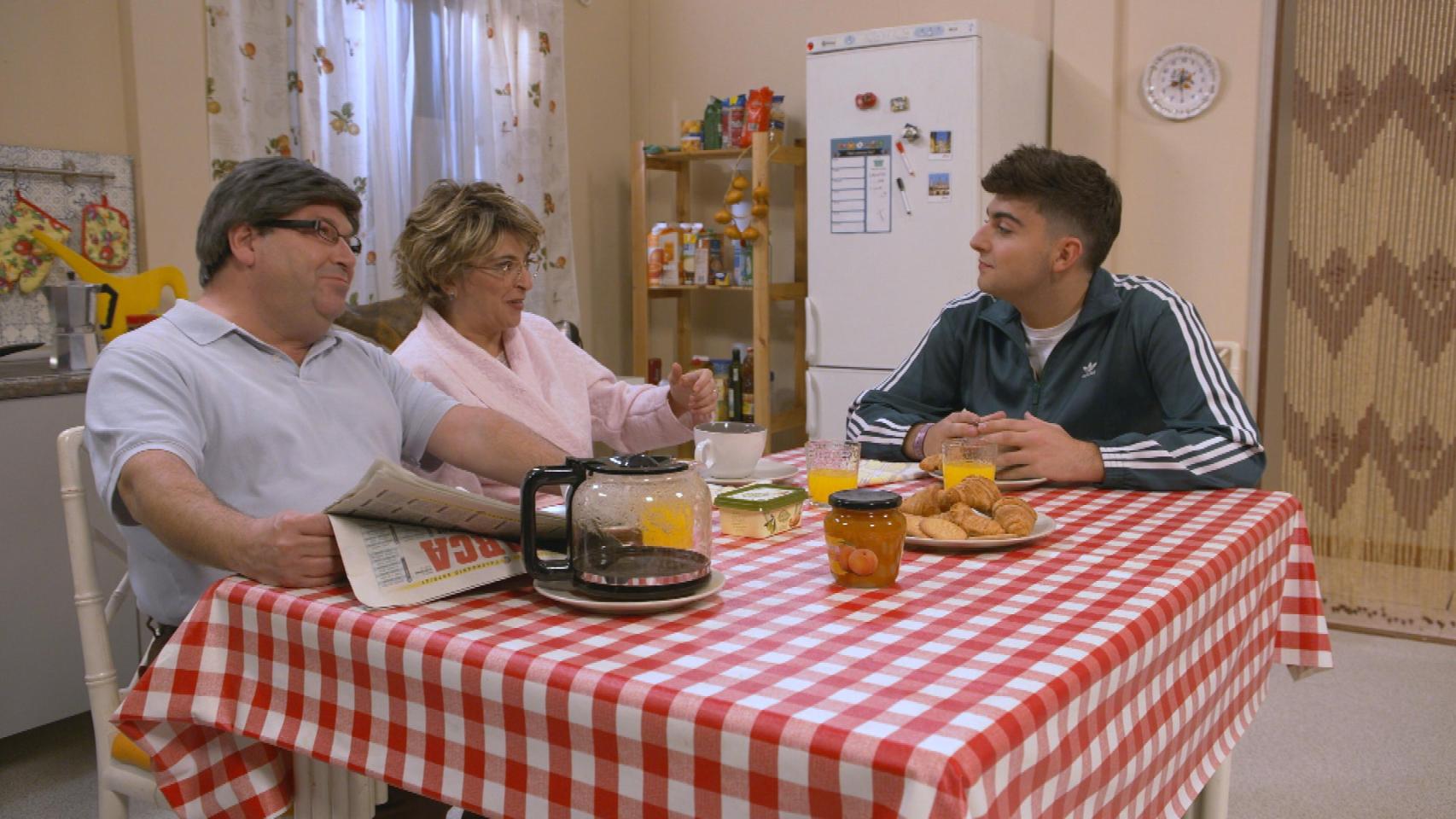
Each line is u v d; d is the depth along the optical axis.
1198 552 1.28
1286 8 3.54
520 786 0.92
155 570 1.47
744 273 4.41
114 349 1.46
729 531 1.40
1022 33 3.99
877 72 3.67
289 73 3.39
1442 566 3.47
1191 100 3.67
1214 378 1.83
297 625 1.07
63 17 2.91
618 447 2.26
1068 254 1.89
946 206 3.60
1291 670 1.69
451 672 0.95
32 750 2.70
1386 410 3.50
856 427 2.05
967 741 0.74
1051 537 1.38
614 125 4.85
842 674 0.88
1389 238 3.44
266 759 1.17
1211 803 1.56
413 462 1.77
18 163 2.82
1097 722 0.92
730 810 0.81
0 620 2.44
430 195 2.00
